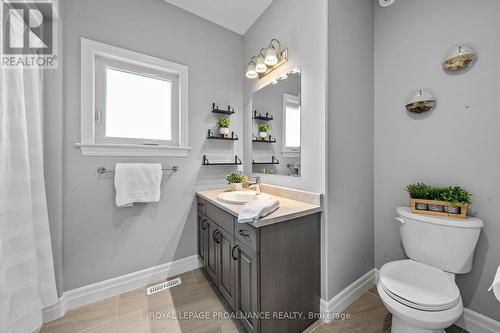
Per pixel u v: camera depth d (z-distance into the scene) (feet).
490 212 3.84
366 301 4.93
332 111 4.37
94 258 4.94
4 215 3.13
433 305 2.96
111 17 5.01
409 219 4.32
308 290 4.18
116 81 5.35
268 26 5.99
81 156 4.74
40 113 4.04
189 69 6.19
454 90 4.23
